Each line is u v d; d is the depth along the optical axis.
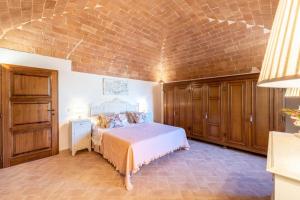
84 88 4.26
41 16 2.68
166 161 3.35
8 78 2.99
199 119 4.85
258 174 2.79
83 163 3.22
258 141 3.61
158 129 3.75
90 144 3.92
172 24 3.47
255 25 2.86
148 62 5.20
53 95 3.60
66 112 3.91
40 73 3.40
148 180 2.60
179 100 5.46
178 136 3.71
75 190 2.30
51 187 2.37
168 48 4.61
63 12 2.72
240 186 2.42
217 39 3.55
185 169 2.98
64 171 2.87
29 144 3.27
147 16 3.14
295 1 0.47
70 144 3.80
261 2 2.14
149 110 6.16
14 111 3.07
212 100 4.51
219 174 2.79
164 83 6.02
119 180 2.59
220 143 4.32
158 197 2.16
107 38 3.66
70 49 3.66
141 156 2.73
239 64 3.93
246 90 3.80
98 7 2.74
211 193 2.25
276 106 3.35
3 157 2.95
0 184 2.44
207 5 2.61
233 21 2.92
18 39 2.96
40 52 3.40
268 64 0.54
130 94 5.46
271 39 0.56
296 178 0.74
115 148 2.95
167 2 2.71
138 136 3.09
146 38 4.00
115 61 4.54
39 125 3.39
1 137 2.94
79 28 3.18
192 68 4.95
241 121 3.90
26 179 2.59
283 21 0.50
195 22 3.23
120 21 3.21
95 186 2.41
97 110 4.50
